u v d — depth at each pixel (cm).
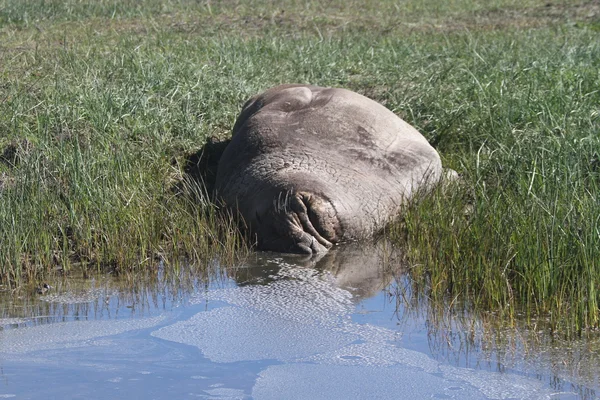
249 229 2269
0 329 1698
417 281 1939
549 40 4341
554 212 1952
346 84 3353
